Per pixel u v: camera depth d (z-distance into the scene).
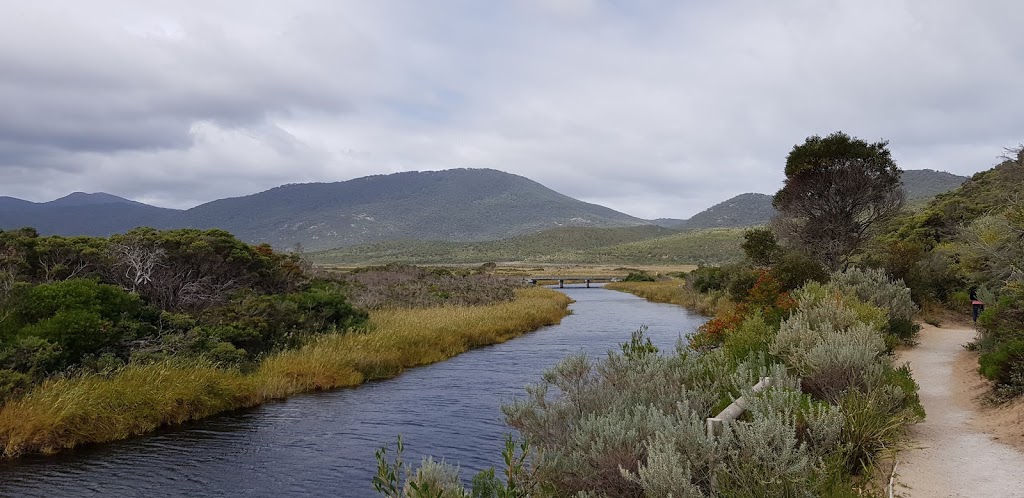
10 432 11.65
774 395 6.75
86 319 15.45
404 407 15.43
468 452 11.69
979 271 19.56
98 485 10.20
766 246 36.12
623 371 9.27
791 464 5.59
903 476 6.34
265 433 13.19
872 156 33.94
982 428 8.15
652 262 189.50
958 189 47.84
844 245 34.12
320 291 26.92
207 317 19.59
